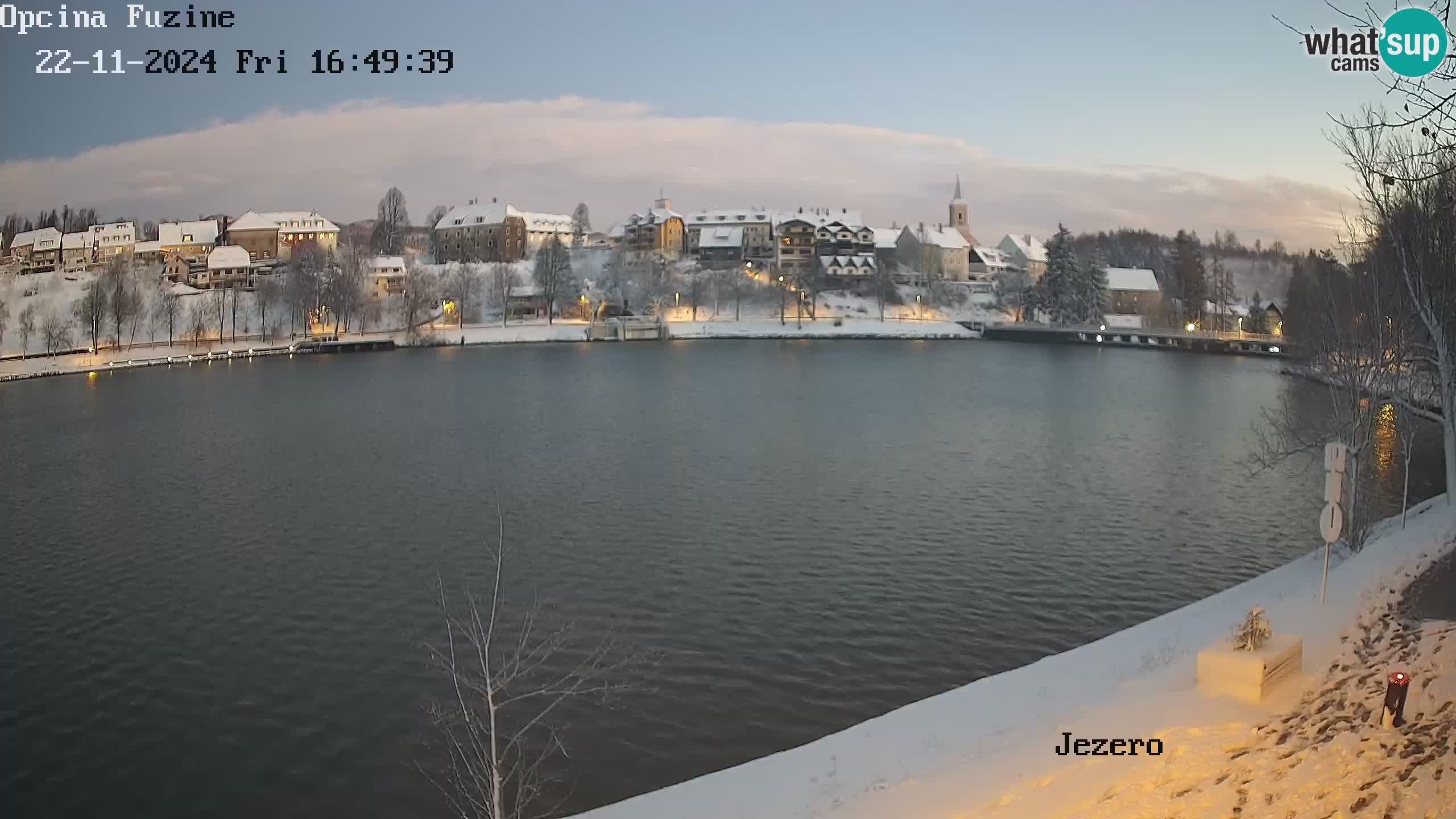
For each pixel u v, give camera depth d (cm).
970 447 8188
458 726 3209
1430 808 1547
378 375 14275
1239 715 2086
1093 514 5831
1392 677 1892
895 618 4144
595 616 4184
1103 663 2945
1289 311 17162
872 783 2217
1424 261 4331
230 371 15125
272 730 3222
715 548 5181
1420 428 8338
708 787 2384
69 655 3844
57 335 16988
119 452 8162
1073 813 1730
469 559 5016
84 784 2933
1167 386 13000
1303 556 4475
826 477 6962
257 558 5075
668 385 12975
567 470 7238
